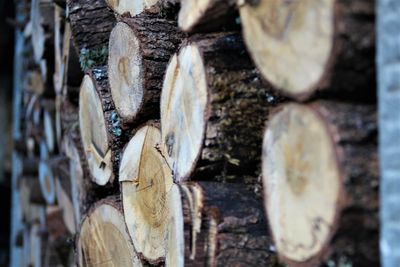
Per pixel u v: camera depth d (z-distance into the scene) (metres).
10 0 3.31
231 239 1.31
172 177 1.41
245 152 1.34
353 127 1.16
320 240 1.18
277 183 1.24
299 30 1.18
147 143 1.50
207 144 1.33
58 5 1.91
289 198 1.22
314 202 1.19
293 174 1.21
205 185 1.34
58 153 2.19
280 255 1.24
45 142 2.27
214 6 1.31
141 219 1.51
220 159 1.34
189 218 1.32
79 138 1.82
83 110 1.71
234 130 1.33
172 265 1.37
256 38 1.25
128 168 1.54
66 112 1.89
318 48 1.16
